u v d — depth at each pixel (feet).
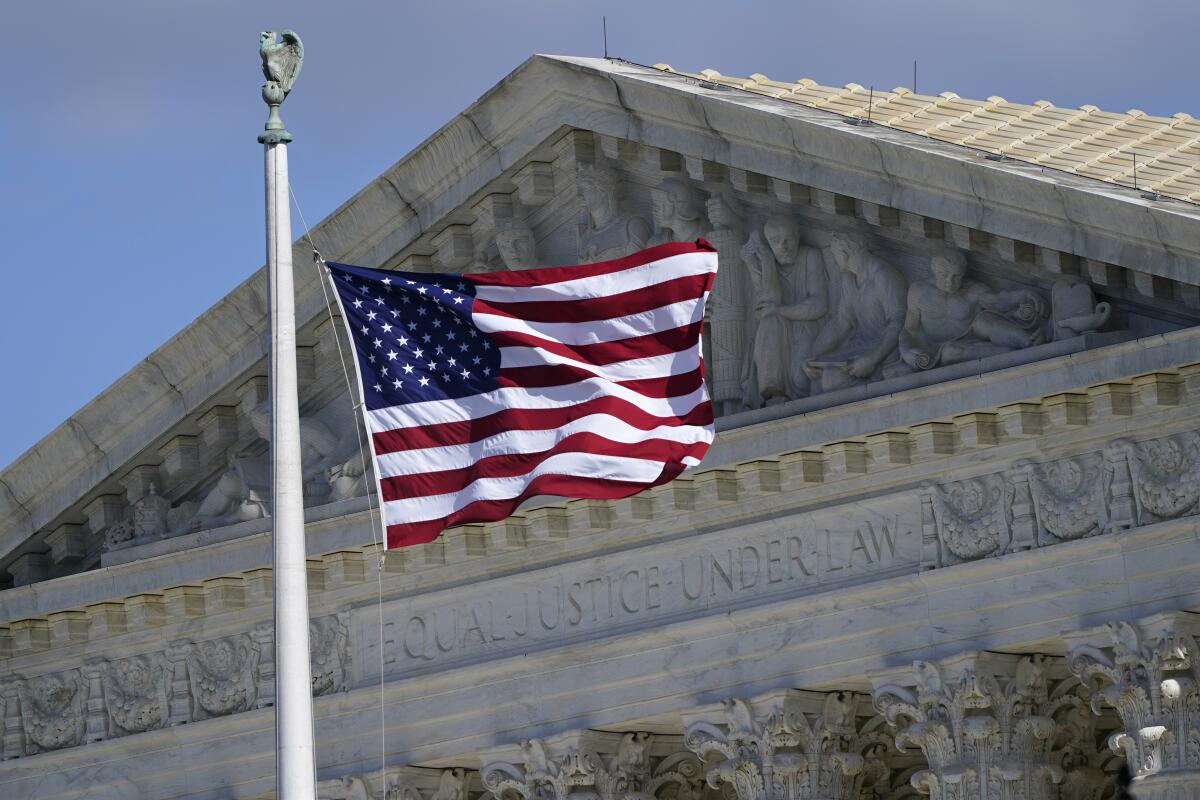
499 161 201.87
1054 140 196.44
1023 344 181.98
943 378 184.44
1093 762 196.03
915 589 188.44
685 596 199.72
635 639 200.34
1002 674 186.29
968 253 185.88
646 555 201.98
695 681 198.49
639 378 171.32
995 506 185.88
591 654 202.90
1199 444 176.24
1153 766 176.14
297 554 153.89
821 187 188.24
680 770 208.13
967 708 185.68
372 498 208.33
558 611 205.87
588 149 201.57
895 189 184.75
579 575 205.36
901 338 187.93
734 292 195.52
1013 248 181.68
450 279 171.01
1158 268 172.55
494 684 208.03
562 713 204.64
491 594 209.67
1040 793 187.21
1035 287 183.42
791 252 193.57
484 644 209.15
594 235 201.05
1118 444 179.63
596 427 169.17
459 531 207.82
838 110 198.59
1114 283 178.09
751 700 194.80
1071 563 181.68
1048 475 183.62
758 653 195.62
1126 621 177.78
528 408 169.37
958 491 187.62
